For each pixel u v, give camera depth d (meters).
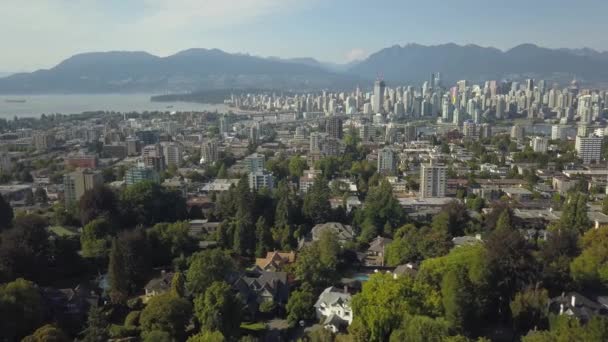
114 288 133.12
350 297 121.62
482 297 113.88
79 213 193.12
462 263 121.44
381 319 100.88
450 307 105.12
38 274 143.88
